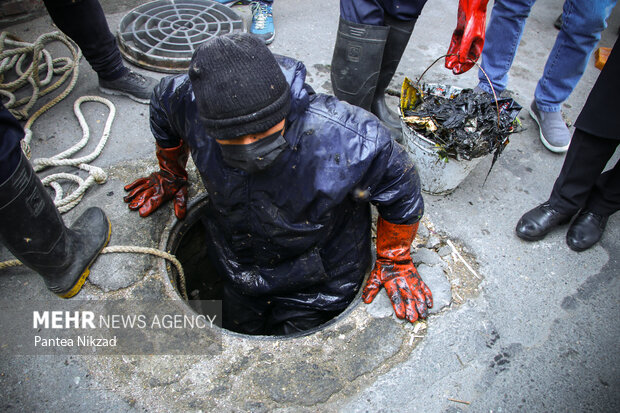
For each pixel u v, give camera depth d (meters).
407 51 3.27
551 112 2.55
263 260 1.68
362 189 1.40
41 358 1.57
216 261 1.89
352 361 1.61
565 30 2.25
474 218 2.18
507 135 1.96
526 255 2.05
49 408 1.47
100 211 1.88
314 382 1.55
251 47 1.00
